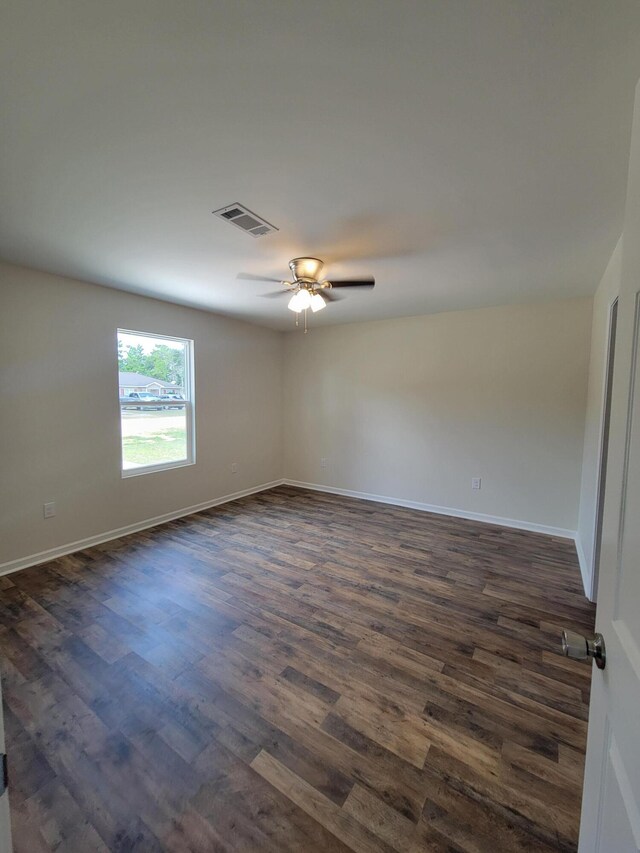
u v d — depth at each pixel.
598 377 2.81
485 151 1.45
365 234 2.17
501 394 3.90
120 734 1.48
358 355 4.80
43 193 1.74
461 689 1.72
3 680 1.75
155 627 2.16
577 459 3.56
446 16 0.94
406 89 1.16
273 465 5.40
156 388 3.86
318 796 1.26
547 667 1.86
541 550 3.29
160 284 3.15
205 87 1.15
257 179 1.63
